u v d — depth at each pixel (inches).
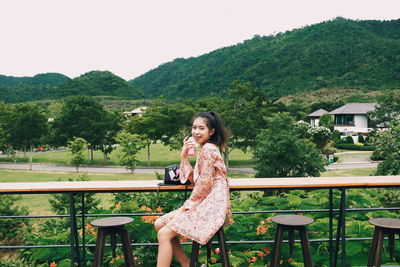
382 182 131.3
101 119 2391.7
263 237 179.9
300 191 233.8
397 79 5580.7
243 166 2064.5
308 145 1196.5
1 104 3041.3
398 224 124.3
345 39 7372.1
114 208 217.5
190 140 125.0
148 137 2118.6
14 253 406.3
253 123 1937.7
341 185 130.1
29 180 1569.9
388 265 151.1
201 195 115.6
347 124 2987.2
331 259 153.6
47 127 2588.6
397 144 640.4
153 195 235.0
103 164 2329.0
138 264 180.7
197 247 113.7
